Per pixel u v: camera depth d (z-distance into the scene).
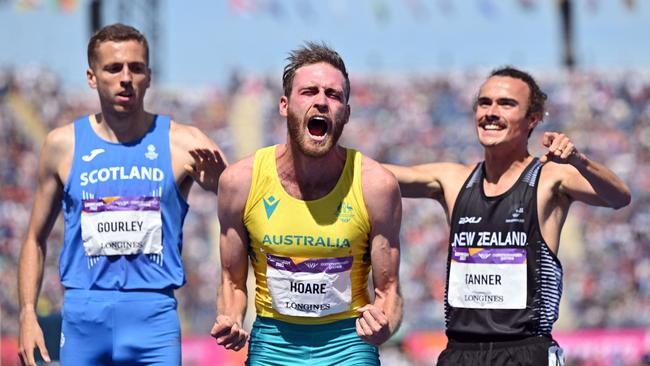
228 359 23.42
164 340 7.46
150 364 7.42
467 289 7.36
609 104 39.25
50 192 7.75
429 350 24.69
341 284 6.60
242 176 6.54
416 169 7.91
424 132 39.25
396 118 39.81
